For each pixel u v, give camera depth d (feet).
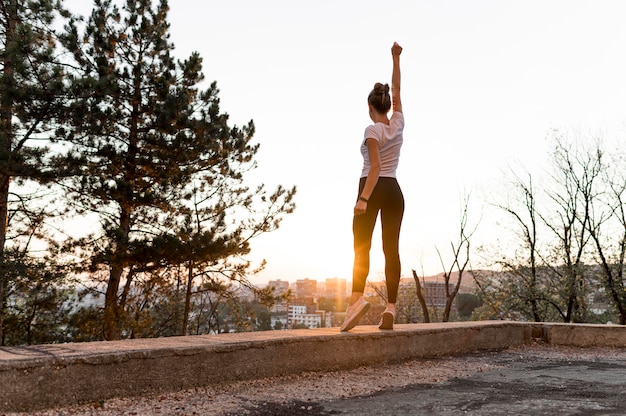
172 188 49.42
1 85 39.14
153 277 52.29
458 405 9.25
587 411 8.57
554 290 79.05
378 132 13.89
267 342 11.70
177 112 47.42
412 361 14.99
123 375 9.42
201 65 54.54
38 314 53.36
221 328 64.80
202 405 9.19
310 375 12.31
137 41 53.06
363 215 14.20
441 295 94.53
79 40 49.11
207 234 48.60
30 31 40.88
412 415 8.54
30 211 47.50
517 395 10.13
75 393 8.81
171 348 10.11
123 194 45.24
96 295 51.75
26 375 8.30
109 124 45.32
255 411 8.87
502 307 82.38
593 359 16.62
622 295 73.36
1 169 39.45
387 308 15.11
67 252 46.93
